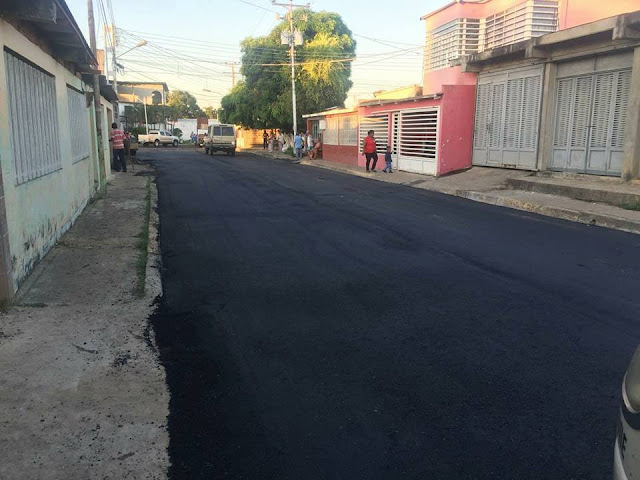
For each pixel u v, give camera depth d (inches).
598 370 170.1
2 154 219.5
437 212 486.9
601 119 577.9
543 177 632.4
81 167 466.6
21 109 264.1
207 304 232.2
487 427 138.7
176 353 183.5
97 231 374.0
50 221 316.5
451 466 123.3
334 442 133.0
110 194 575.5
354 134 1120.2
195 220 435.2
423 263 301.7
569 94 617.0
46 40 322.0
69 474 119.6
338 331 202.5
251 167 1033.5
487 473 120.8
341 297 241.9
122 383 161.5
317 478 119.6
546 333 199.9
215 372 169.8
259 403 151.4
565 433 135.9
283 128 1672.0
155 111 2871.6
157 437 134.7
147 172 872.9
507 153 718.5
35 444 130.0
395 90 1123.3
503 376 166.4
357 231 393.7
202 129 3309.5
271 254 322.0
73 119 430.9
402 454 127.9
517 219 450.9
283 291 250.4
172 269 287.9
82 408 147.1
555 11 724.7
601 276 275.1
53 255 303.1
